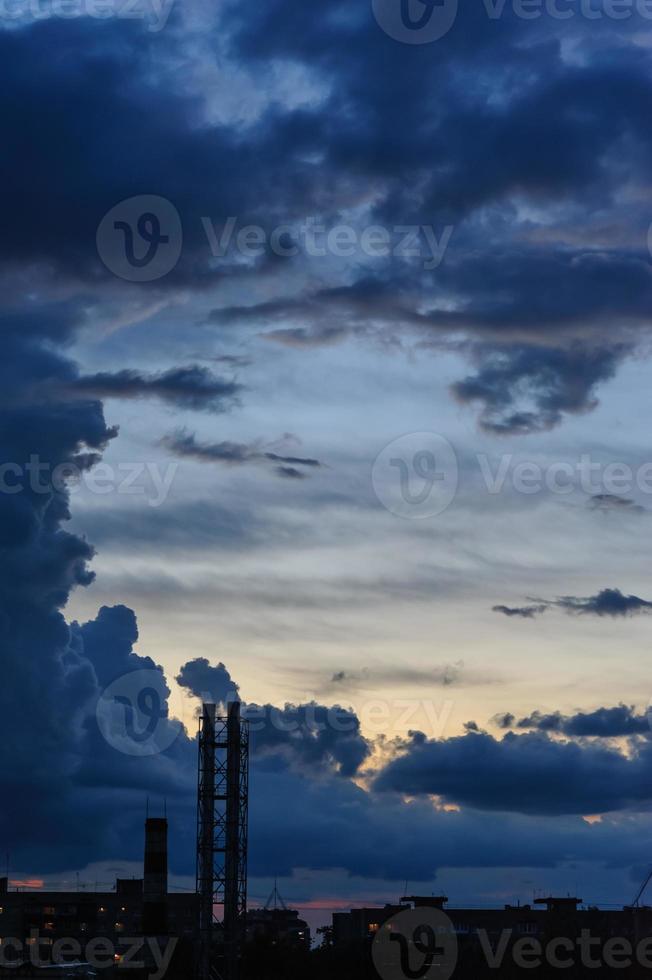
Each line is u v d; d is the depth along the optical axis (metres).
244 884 163.62
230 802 164.00
